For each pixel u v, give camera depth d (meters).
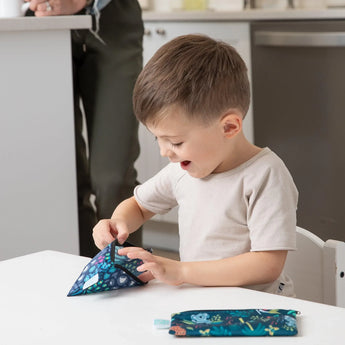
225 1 3.94
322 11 3.04
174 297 1.04
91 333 0.90
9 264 1.22
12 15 2.12
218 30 3.37
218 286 1.14
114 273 1.07
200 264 1.14
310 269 1.36
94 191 2.34
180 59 1.18
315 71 3.08
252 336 0.88
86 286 1.05
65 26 2.09
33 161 2.08
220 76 1.18
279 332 0.87
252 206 1.25
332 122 3.06
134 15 2.38
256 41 3.21
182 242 1.35
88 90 2.39
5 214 2.03
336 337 0.87
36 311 0.99
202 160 1.21
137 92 1.19
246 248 1.27
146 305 1.01
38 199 2.10
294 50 3.12
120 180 2.32
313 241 1.35
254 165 1.26
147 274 1.11
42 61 2.08
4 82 2.00
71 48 2.26
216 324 0.89
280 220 1.21
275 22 3.17
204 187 1.31
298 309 0.97
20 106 2.04
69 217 2.18
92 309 0.99
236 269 1.17
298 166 3.21
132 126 2.36
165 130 1.17
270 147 3.29
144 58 3.62
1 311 0.99
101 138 2.33
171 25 3.50
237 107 1.21
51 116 2.11
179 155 1.20
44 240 2.12
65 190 2.16
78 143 2.45
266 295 1.04
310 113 3.12
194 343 0.86
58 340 0.88
